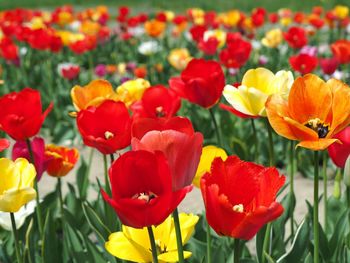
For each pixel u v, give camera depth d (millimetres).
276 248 1230
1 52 3004
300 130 918
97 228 1270
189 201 1783
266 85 1194
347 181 1054
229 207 855
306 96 944
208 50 2670
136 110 1352
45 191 2018
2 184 1012
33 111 1204
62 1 9680
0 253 1288
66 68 2834
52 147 1335
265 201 890
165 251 1023
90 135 1136
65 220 1335
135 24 4309
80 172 1681
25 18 4633
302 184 2014
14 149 1233
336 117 923
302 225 1153
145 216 850
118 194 854
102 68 3150
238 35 2754
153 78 3195
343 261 1213
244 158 1839
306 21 4254
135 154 849
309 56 2064
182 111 2482
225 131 2238
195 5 8438
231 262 1184
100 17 4613
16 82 3141
